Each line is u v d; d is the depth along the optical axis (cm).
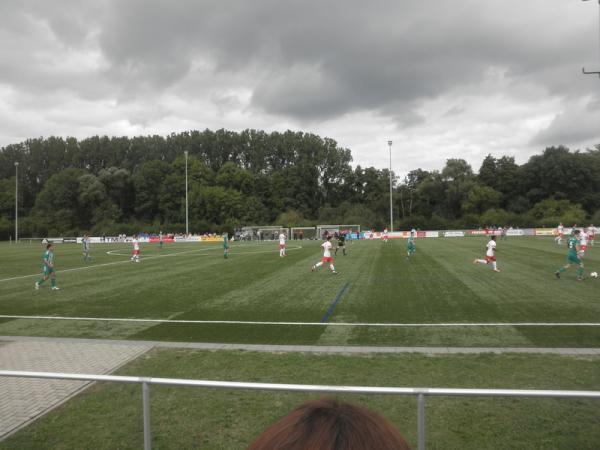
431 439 494
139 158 12175
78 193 9812
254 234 6581
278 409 577
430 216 9450
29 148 12319
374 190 10312
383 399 597
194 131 12575
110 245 5812
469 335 970
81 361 854
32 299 1605
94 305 1459
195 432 529
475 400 586
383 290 1574
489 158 9512
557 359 775
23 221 8656
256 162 11600
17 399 660
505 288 1540
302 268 2322
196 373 759
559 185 8625
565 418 533
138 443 516
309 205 10350
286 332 1044
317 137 11719
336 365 773
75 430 555
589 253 2858
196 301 1469
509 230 5919
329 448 113
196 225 7825
